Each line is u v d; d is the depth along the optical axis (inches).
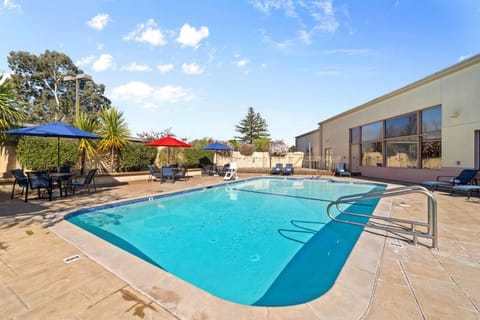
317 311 77.9
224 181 488.7
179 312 76.8
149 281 95.7
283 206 299.9
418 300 83.8
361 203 313.7
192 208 287.6
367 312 77.5
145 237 191.5
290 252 164.1
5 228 161.6
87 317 74.6
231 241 184.2
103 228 209.3
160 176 446.9
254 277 132.0
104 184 407.5
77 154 379.9
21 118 315.0
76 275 100.5
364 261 114.0
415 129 437.7
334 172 621.3
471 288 91.7
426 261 115.2
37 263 111.3
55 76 1179.3
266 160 818.2
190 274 135.9
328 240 185.9
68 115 1189.1
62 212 207.0
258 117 1716.3
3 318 74.6
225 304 81.4
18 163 322.7
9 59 1079.6
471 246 134.8
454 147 358.0
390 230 154.2
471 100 334.6
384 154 522.6
